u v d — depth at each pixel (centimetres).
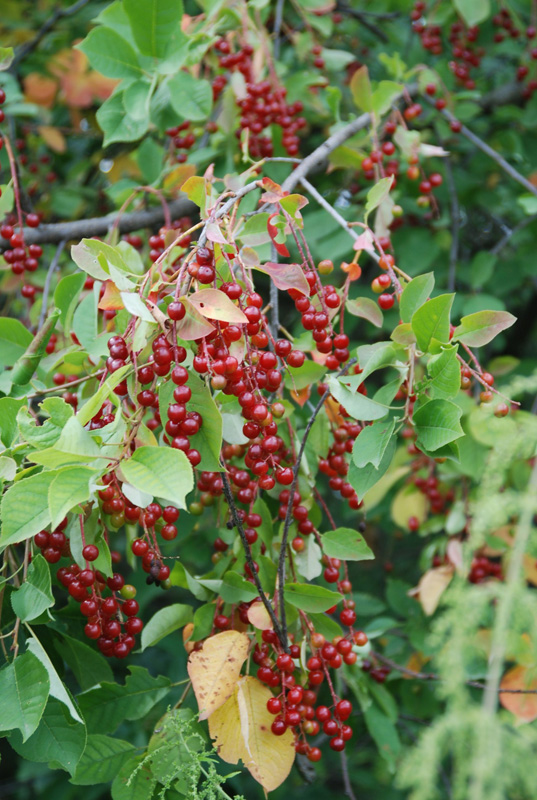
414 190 146
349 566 177
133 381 101
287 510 105
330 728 106
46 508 98
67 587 104
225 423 107
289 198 105
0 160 134
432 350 103
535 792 95
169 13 120
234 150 131
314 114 147
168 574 104
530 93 150
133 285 99
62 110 172
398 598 132
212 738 105
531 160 160
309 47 142
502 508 100
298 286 104
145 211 131
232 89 129
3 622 106
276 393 110
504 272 154
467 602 99
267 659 106
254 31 132
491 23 158
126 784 104
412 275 142
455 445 102
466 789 96
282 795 160
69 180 166
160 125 127
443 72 146
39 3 169
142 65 123
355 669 120
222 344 100
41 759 101
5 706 99
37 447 100
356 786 169
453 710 96
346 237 136
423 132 147
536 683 118
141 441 100
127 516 103
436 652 125
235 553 110
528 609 98
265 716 104
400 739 130
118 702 107
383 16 162
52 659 107
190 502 114
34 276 137
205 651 105
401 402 135
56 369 116
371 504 133
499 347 177
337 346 107
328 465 112
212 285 100
